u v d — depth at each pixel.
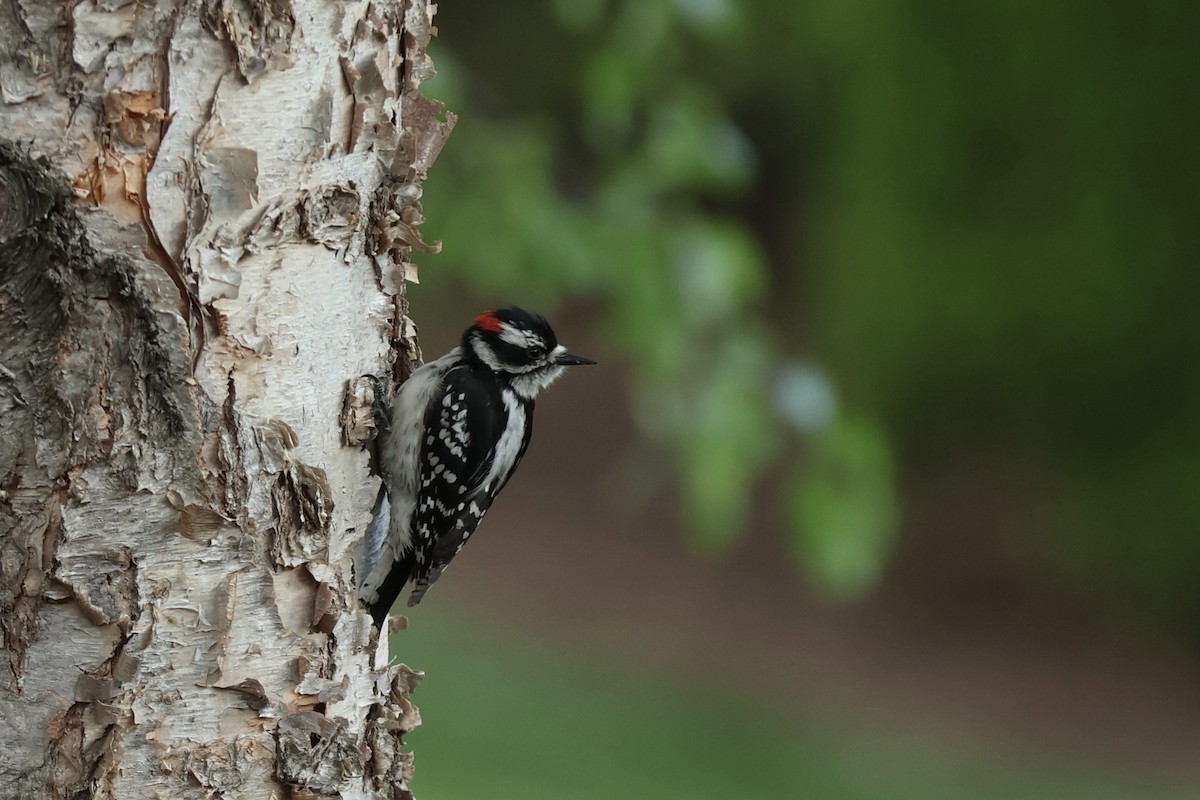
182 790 5.66
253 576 5.77
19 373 5.38
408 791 6.59
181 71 5.44
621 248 9.95
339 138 5.96
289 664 5.90
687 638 22.78
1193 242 19.17
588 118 11.45
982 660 21.33
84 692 5.50
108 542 5.48
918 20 20.31
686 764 18.20
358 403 6.22
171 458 5.53
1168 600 20.33
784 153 33.91
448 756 17.75
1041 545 21.31
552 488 28.44
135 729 5.56
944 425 21.47
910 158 20.78
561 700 20.03
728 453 9.85
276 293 5.80
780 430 10.52
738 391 9.84
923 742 19.33
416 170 6.52
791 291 33.59
